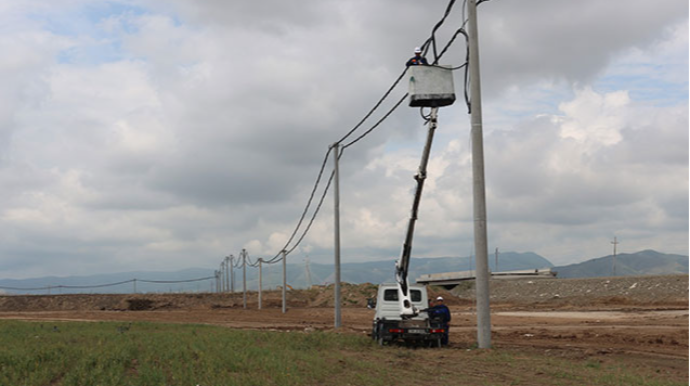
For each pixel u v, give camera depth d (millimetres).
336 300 37406
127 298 95625
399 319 25891
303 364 17688
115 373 14047
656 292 68750
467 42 23953
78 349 17891
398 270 24953
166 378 14102
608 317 47688
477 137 23797
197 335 26469
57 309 93000
